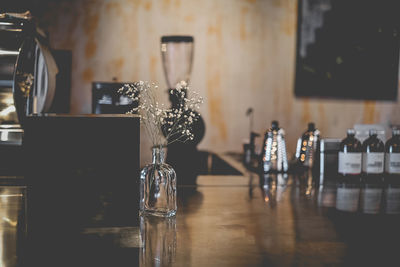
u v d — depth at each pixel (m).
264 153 2.17
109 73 4.35
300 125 4.61
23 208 1.07
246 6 4.50
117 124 1.05
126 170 1.06
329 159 2.03
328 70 4.61
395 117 4.74
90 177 1.05
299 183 1.87
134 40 4.37
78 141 1.04
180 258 0.94
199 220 1.23
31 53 1.44
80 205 1.05
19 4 2.68
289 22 4.55
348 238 1.09
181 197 1.55
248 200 1.51
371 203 1.48
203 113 4.48
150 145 4.21
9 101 1.37
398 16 4.66
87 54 4.32
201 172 2.38
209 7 4.45
